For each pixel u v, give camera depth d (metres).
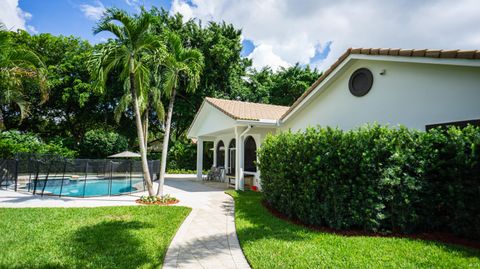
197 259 4.73
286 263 4.36
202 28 28.03
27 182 13.96
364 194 5.82
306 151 6.67
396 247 4.86
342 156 6.04
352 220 5.95
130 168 14.02
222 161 20.41
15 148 16.92
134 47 9.59
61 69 25.34
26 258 4.49
